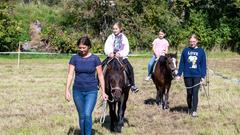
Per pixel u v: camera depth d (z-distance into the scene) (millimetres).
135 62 29297
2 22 31906
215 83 18719
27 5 38812
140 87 17797
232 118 11391
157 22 36438
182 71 11797
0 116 11523
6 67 25141
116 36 10047
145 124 10742
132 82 9930
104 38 34875
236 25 37938
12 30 32062
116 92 8828
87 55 8312
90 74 8234
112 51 9969
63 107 12891
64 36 33312
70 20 36000
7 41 31828
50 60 30125
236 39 38000
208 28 38000
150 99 14617
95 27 35875
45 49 33219
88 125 8219
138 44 35500
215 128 10164
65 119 11070
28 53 29969
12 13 34812
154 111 12453
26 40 33625
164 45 13828
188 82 11633
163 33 13812
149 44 35625
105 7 34875
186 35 37438
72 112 12094
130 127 10289
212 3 38250
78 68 8211
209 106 13062
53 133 9602
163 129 10234
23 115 11680
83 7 35031
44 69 24422
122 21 35344
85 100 8273
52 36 33406
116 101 8984
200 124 10750
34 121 10883
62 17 36438
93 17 35250
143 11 36000
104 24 35375
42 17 36719
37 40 33781
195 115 11641
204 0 38531
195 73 11500
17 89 16672
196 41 11594
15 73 22188
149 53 34531
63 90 16547
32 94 15461
